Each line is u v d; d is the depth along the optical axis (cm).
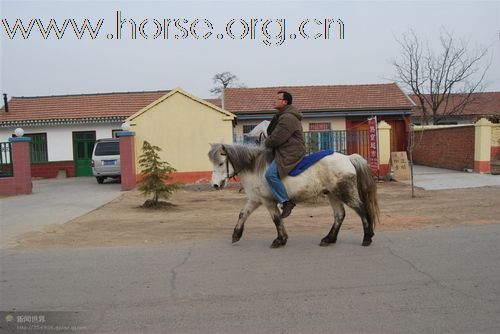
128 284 605
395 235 859
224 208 1337
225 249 787
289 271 641
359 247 770
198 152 1941
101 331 459
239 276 625
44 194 1803
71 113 2902
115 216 1216
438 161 2377
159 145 1931
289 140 739
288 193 750
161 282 609
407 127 2670
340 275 616
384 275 610
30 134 2841
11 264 727
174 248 809
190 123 1936
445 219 1028
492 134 2352
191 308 513
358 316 476
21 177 1800
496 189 1512
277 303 520
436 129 2388
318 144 2100
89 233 985
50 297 563
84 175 2859
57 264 719
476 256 692
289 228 980
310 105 2702
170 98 1928
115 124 2845
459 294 532
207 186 1845
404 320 462
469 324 450
